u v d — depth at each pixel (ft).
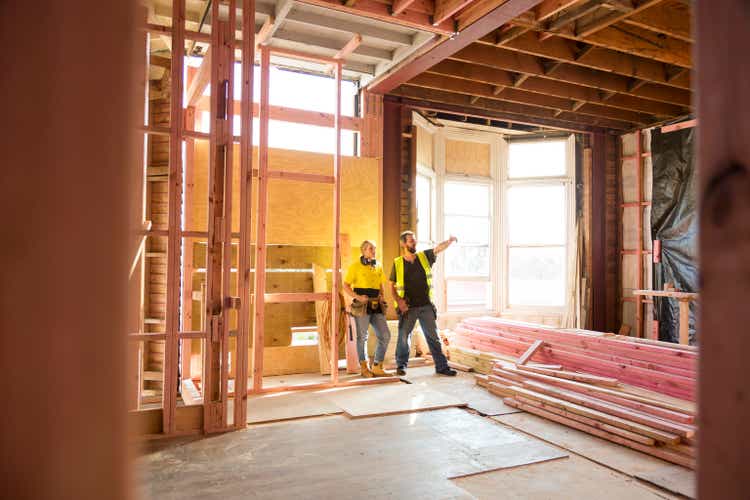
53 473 0.81
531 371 15.33
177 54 11.94
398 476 9.62
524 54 20.29
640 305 25.35
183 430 12.01
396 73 19.63
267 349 18.97
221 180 12.44
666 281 23.97
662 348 13.62
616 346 14.73
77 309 0.81
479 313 25.89
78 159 0.81
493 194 26.48
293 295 16.69
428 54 17.95
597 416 11.92
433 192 24.71
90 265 0.82
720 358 1.11
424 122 23.56
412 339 21.53
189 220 17.10
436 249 19.07
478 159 26.35
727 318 1.10
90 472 0.83
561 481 9.47
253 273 19.17
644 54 17.80
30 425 0.80
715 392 1.12
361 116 21.67
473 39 16.72
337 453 10.80
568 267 26.17
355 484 9.25
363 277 17.94
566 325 25.82
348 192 20.98
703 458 1.14
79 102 0.81
